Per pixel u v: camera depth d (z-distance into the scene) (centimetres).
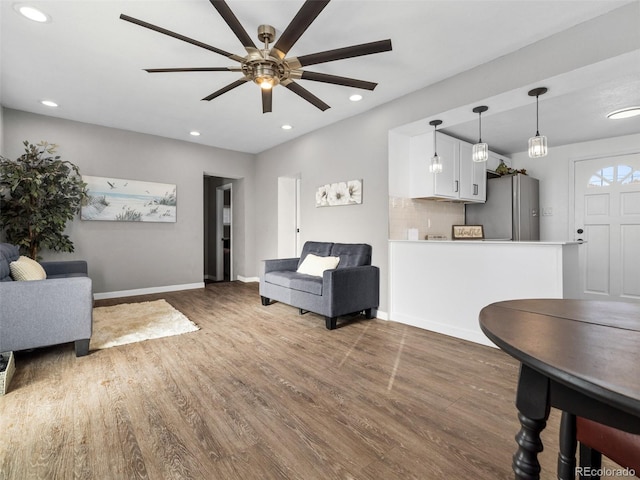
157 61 274
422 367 230
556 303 124
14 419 163
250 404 180
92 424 159
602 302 125
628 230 421
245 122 427
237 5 204
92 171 437
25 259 291
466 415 170
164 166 499
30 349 234
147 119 418
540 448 80
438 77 297
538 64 240
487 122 380
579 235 460
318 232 450
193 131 469
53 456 136
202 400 183
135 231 475
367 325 334
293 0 199
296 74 217
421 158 374
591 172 451
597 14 210
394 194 365
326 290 317
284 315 369
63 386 198
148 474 127
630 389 57
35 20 220
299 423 162
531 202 474
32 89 329
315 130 458
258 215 603
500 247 267
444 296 306
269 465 133
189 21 221
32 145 364
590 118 367
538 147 247
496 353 257
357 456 138
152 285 492
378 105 365
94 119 418
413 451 142
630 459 83
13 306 216
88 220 436
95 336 288
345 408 176
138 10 210
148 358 243
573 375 63
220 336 295
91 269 440
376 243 368
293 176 530
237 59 200
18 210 357
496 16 213
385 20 217
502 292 266
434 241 312
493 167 494
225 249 691
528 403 80
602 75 231
